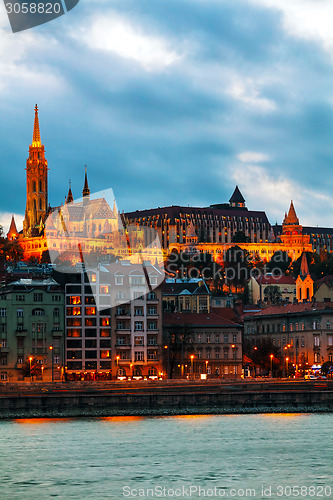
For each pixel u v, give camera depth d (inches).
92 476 7667.3
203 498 6988.2
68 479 7578.7
